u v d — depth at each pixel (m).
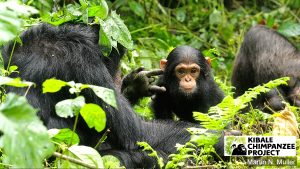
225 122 9.69
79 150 8.14
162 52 17.38
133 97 12.11
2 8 7.48
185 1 21.48
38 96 9.55
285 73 14.97
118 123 9.73
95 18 10.19
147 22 19.53
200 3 21.28
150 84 12.30
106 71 9.93
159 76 13.49
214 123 9.47
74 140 8.56
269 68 15.17
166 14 19.73
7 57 10.01
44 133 6.41
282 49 15.37
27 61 9.73
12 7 7.59
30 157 6.36
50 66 9.60
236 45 20.03
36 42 9.93
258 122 12.33
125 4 19.19
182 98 12.89
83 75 9.65
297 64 15.01
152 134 10.38
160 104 13.59
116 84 10.74
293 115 11.37
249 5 22.45
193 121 13.34
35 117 6.46
